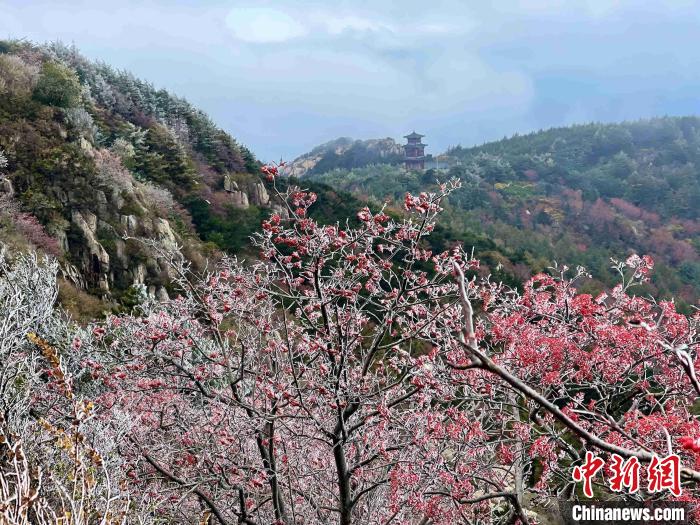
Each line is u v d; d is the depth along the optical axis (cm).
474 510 749
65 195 2709
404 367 833
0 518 405
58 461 594
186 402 903
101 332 847
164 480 844
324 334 751
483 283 905
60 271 2280
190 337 801
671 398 783
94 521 497
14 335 735
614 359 758
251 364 840
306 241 729
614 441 562
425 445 685
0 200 2436
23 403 675
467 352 203
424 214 753
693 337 745
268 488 870
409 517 814
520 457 675
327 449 884
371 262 798
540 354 706
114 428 751
